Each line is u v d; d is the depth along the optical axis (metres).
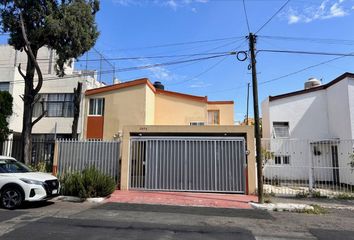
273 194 13.98
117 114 21.12
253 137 14.52
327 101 21.30
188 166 14.72
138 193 13.97
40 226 7.63
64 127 21.92
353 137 17.91
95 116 21.55
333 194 13.68
